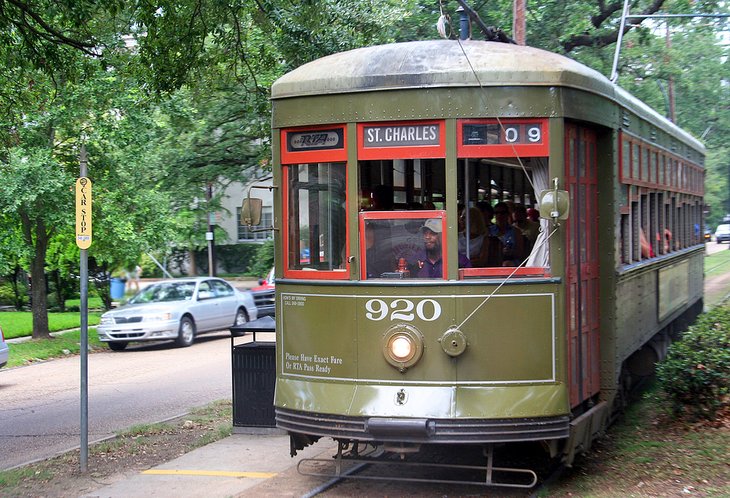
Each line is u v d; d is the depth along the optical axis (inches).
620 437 346.0
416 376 259.8
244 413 379.6
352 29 497.4
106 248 845.2
